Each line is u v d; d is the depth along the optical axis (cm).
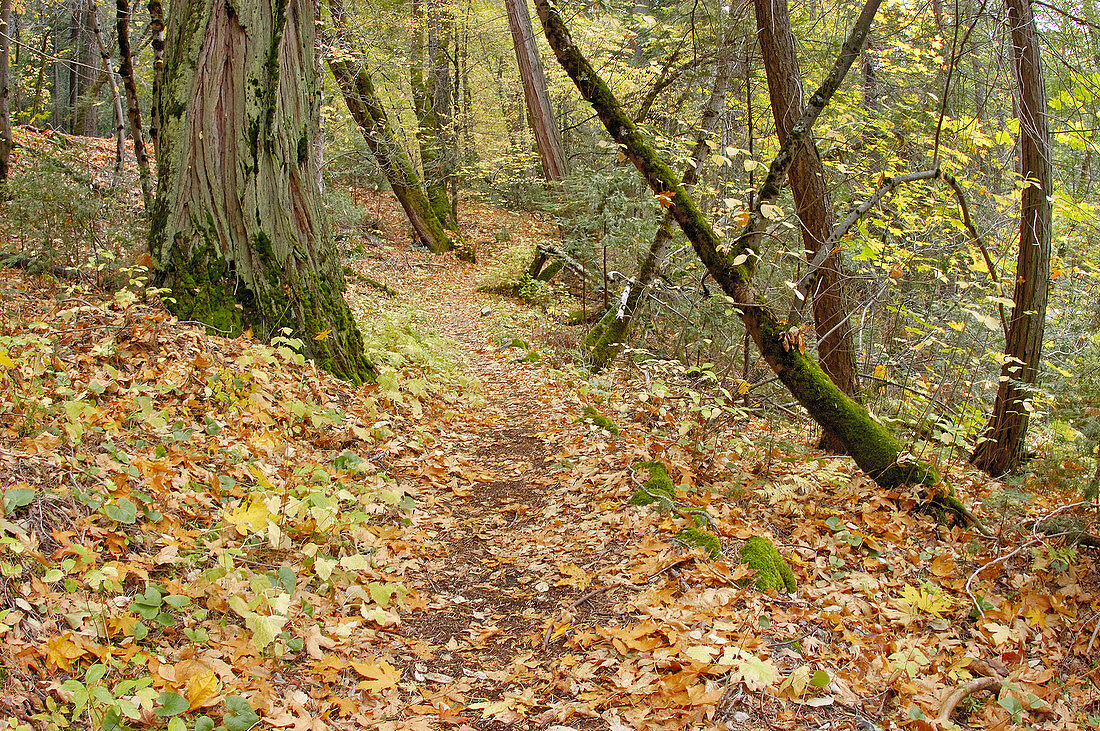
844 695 284
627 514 451
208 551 338
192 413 470
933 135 934
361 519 412
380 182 2230
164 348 517
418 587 390
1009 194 774
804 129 527
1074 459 479
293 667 294
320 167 1445
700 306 908
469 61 2520
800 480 467
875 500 471
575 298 1555
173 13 620
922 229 817
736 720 266
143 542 327
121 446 387
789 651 308
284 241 636
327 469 482
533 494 539
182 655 272
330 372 652
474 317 1423
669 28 1110
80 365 466
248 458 448
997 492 464
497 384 931
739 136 1067
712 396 718
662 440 609
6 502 284
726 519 438
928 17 885
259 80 613
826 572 396
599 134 1803
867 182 855
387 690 296
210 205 602
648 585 366
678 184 513
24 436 353
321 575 329
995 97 778
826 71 941
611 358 1034
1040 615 369
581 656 319
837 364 641
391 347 871
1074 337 773
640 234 1135
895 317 816
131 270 581
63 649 244
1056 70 623
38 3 1814
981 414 554
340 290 695
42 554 282
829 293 632
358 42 1612
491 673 316
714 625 316
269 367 568
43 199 686
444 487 538
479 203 2906
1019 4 571
